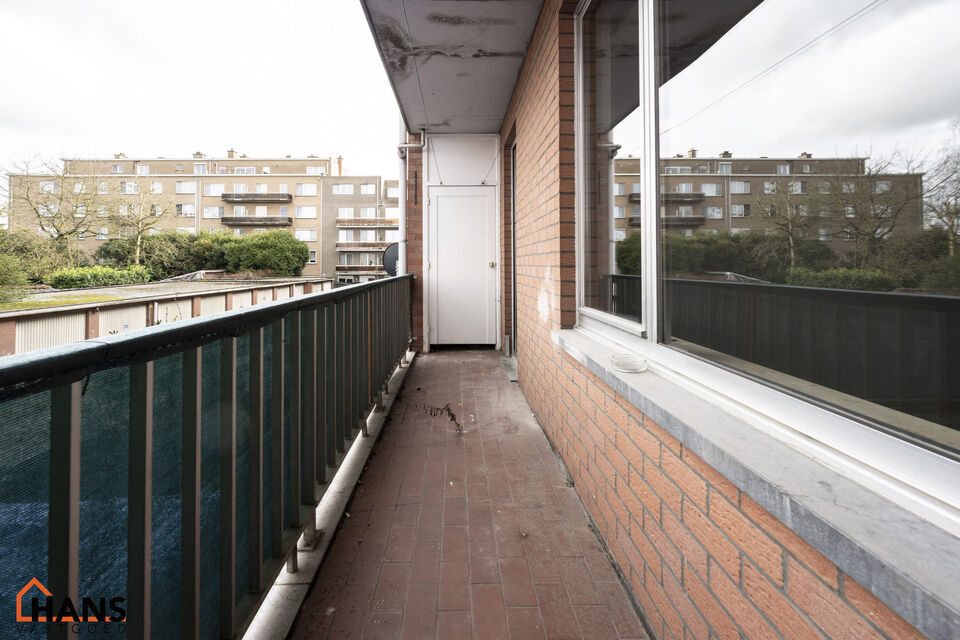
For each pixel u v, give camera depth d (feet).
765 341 3.65
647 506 5.00
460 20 12.15
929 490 2.36
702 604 3.86
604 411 6.51
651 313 5.77
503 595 5.65
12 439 2.05
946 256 2.22
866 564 2.11
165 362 3.16
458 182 22.70
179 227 206.80
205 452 3.71
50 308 50.47
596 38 8.38
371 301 11.27
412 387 15.87
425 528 7.18
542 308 11.35
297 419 5.71
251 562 4.49
